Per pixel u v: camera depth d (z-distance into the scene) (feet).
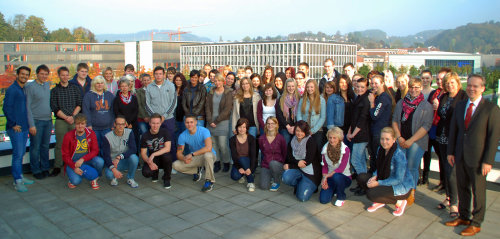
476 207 12.91
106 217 14.66
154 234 13.11
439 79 17.26
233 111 20.98
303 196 16.43
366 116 17.08
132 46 302.66
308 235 13.00
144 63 300.61
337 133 15.81
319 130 19.52
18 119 17.24
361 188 17.19
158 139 18.42
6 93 17.01
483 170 12.41
